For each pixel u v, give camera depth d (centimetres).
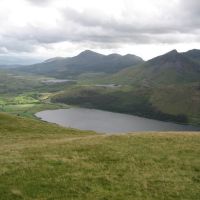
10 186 2338
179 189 2505
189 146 3775
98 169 2847
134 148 3622
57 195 2252
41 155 3238
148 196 2353
